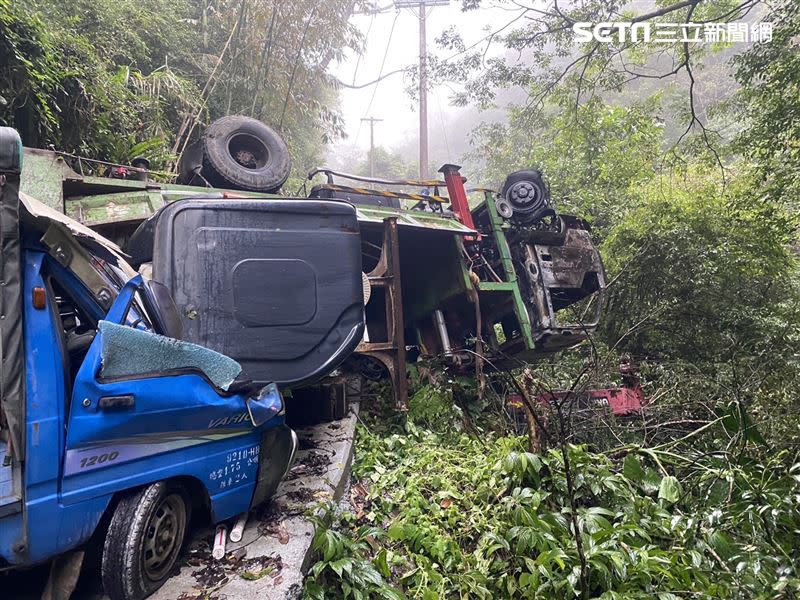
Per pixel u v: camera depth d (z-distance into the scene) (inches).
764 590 108.4
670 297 342.6
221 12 526.0
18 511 79.0
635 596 103.5
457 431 207.8
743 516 134.5
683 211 361.7
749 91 347.9
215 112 495.5
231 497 115.3
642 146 482.6
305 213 147.2
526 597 113.3
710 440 196.1
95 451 88.7
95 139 287.6
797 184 330.6
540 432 155.6
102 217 184.5
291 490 143.0
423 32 933.2
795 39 356.5
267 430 127.0
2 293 80.0
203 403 105.0
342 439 182.1
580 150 492.7
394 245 222.5
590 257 287.6
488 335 285.9
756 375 269.1
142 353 96.0
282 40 544.4
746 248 350.6
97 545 104.0
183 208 133.6
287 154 251.4
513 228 281.3
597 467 147.9
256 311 136.6
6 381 78.6
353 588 107.0
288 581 103.3
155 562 98.7
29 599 97.5
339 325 147.4
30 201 96.0
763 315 337.1
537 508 135.0
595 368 218.7
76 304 106.3
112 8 391.9
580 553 107.5
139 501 95.0
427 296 276.8
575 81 455.8
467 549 134.5
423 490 156.8
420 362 245.3
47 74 245.1
